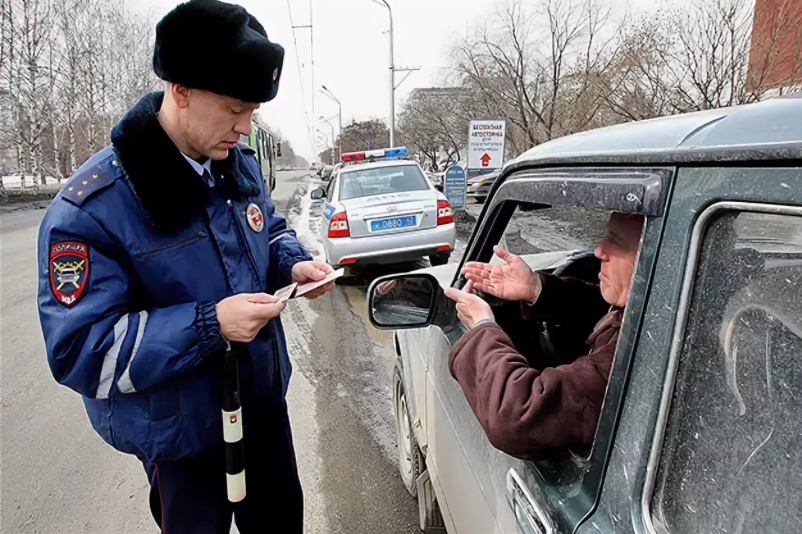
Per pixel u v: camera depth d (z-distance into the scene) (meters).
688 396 0.80
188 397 1.45
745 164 0.73
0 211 17.80
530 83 16.03
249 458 1.80
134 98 31.61
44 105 24.83
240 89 1.29
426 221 6.36
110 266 1.31
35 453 3.29
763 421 0.75
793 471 0.72
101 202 1.29
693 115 1.00
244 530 1.91
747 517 0.74
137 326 1.31
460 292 1.46
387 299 1.77
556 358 1.74
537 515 1.05
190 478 1.59
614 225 1.17
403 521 2.60
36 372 4.48
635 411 0.87
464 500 1.62
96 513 2.73
